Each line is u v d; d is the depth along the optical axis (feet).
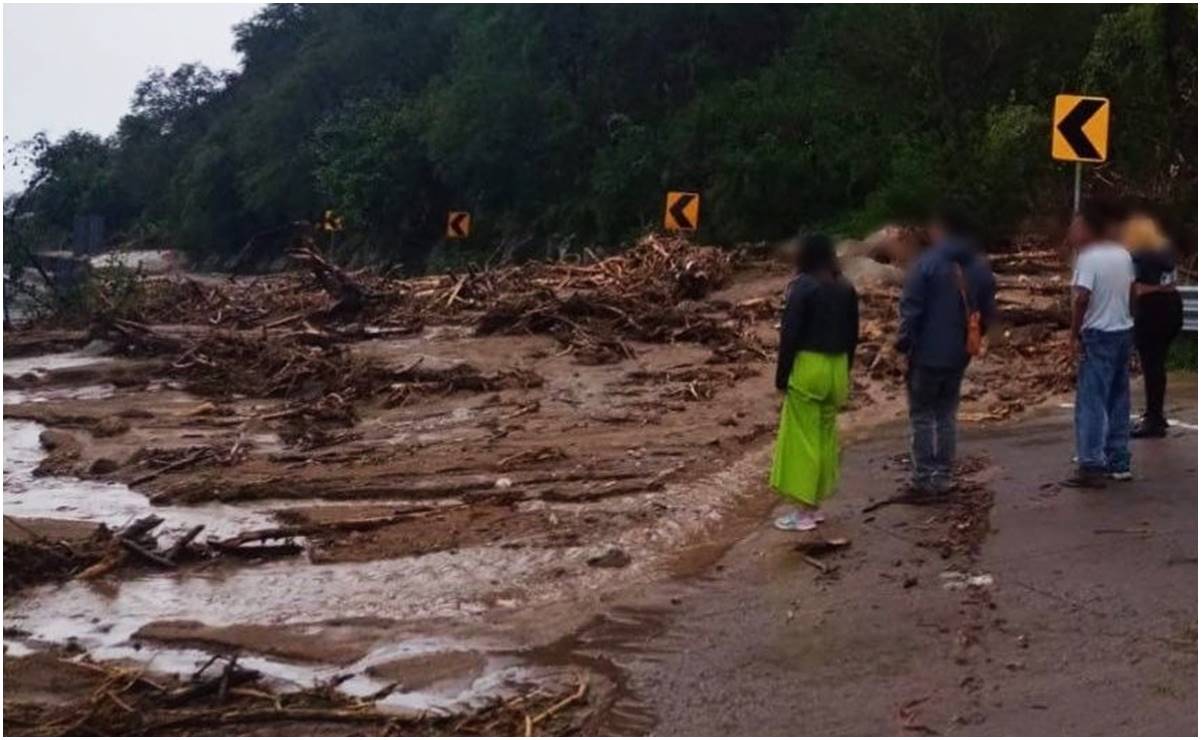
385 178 172.45
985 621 21.42
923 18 94.89
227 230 223.10
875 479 31.81
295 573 26.71
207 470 37.14
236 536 28.94
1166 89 67.92
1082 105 38.86
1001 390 43.83
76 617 24.38
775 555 25.85
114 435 43.75
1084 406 29.35
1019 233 83.25
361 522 30.09
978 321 28.48
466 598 24.53
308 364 53.11
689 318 59.98
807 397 26.96
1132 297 32.58
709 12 144.56
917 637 20.95
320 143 184.85
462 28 187.01
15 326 78.59
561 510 30.91
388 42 206.49
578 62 158.51
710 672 20.07
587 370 52.44
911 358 28.71
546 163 155.02
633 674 20.18
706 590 24.18
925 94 98.84
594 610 23.36
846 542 26.27
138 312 79.00
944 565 24.48
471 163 158.51
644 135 136.56
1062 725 17.38
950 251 28.48
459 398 48.24
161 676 21.06
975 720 17.71
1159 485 29.17
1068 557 24.39
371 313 72.74
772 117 117.70
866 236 84.23
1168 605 21.56
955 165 89.10
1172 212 52.60
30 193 96.89
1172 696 18.04
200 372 57.11
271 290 89.04
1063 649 20.01
